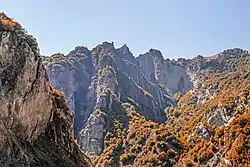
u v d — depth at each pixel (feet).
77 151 103.55
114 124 350.84
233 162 196.03
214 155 223.92
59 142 90.48
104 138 331.16
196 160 234.17
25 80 71.56
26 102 72.49
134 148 284.41
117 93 436.35
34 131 77.61
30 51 73.97
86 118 399.85
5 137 66.18
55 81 435.12
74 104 426.92
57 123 93.45
